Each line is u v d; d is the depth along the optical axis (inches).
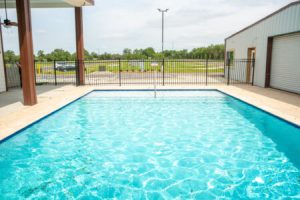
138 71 1047.0
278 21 401.7
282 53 414.9
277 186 140.2
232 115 301.3
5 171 162.1
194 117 295.9
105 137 229.1
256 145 205.0
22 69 311.7
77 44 537.3
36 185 144.2
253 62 513.3
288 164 168.9
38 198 130.6
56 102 347.6
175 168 164.9
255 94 394.0
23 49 306.5
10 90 464.8
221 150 195.2
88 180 149.8
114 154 189.8
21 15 297.6
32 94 321.7
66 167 167.6
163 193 134.6
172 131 245.1
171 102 379.6
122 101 389.1
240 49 600.7
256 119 282.7
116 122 278.8
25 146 206.2
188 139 221.6
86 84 569.3
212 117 293.9
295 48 376.8
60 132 243.3
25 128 226.4
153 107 350.3
